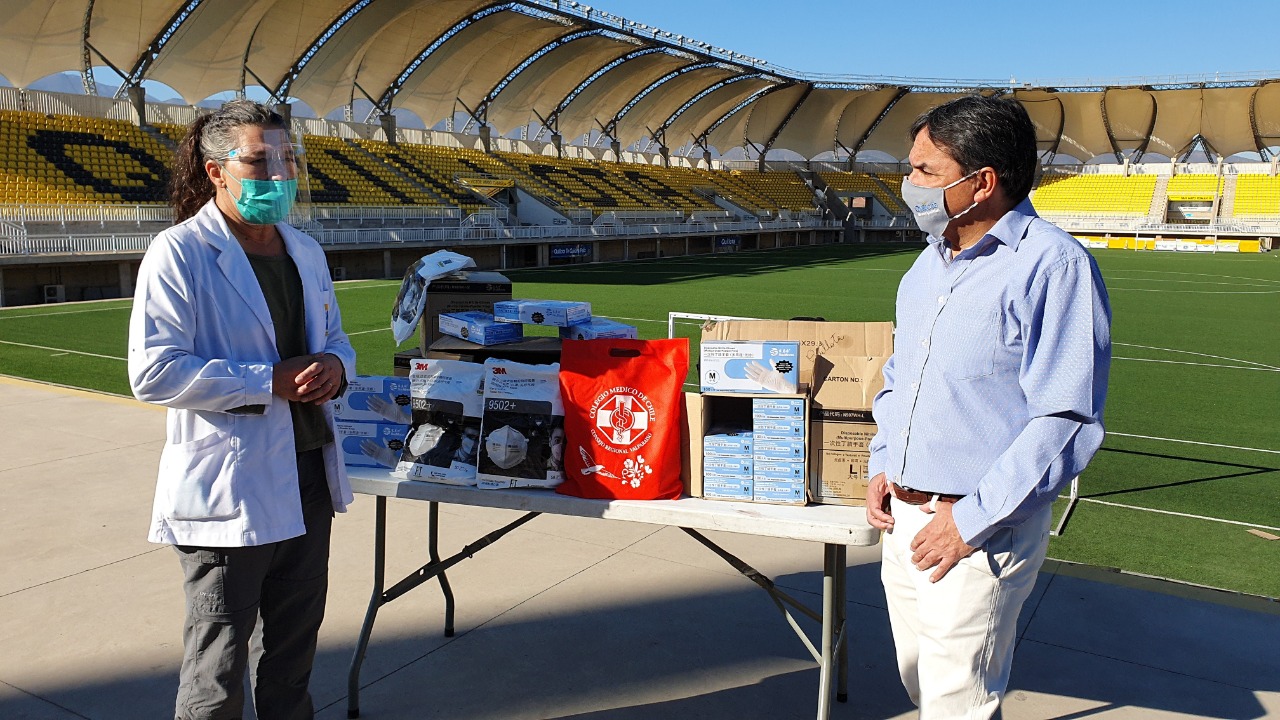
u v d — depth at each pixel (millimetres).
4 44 26734
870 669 3428
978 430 2117
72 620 3752
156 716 3047
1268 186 59062
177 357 2107
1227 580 4703
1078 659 3521
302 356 2316
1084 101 62344
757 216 59031
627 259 43750
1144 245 57938
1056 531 5559
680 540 4766
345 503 2531
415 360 3049
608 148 57719
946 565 2037
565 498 2830
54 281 20719
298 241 2465
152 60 30062
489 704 3146
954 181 2074
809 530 2588
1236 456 7785
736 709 3123
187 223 2250
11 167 24453
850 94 63500
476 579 4223
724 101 60125
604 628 3732
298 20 31781
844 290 25797
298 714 2592
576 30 40812
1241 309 22203
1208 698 3236
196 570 2236
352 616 3818
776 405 2787
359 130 40781
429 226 34438
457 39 39031
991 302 2062
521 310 3385
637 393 2828
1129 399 10570
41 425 7141
